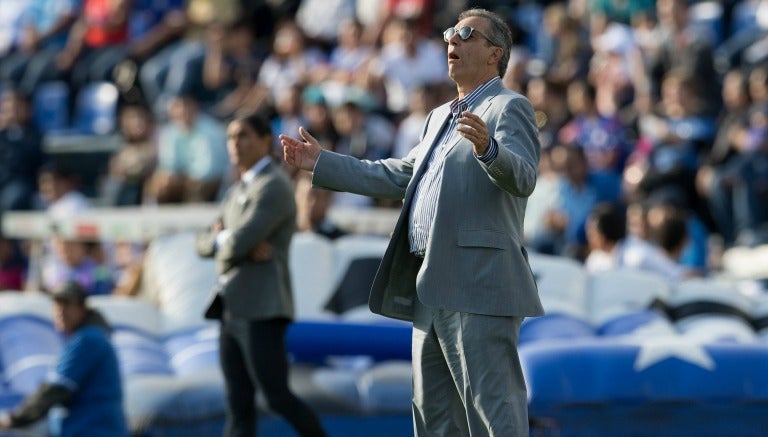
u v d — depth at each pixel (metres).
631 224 29.33
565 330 25.62
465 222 14.41
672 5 38.41
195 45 44.72
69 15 50.41
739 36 40.94
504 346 14.47
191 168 38.28
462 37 14.73
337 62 42.12
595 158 35.28
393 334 24.38
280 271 19.73
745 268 30.30
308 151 14.83
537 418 23.03
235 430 19.91
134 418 22.81
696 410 23.58
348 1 45.47
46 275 32.50
